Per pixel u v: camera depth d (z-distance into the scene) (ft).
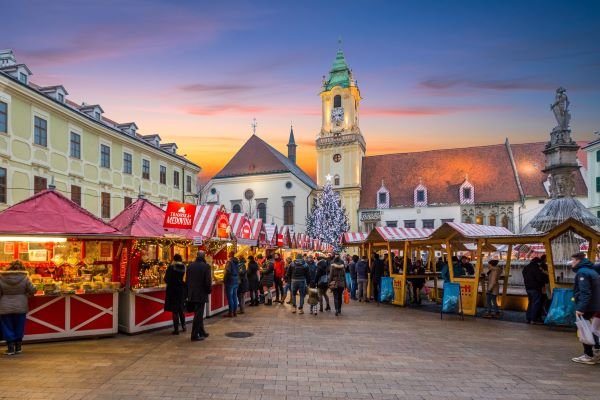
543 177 197.88
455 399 20.49
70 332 32.86
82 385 21.89
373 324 41.19
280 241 89.92
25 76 82.89
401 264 67.00
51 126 86.28
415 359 27.68
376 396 20.80
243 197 213.25
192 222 40.65
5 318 27.96
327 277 50.24
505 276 52.08
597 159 145.28
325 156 221.46
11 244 37.24
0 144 73.87
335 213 178.91
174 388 21.56
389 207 210.38
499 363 26.84
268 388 21.74
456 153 218.38
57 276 37.29
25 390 21.07
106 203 102.63
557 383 22.90
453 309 45.06
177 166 136.98
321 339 33.71
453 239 52.49
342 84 222.48
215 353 28.84
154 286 37.47
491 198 198.90
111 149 105.29
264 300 59.57
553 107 84.53
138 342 32.37
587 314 27.12
